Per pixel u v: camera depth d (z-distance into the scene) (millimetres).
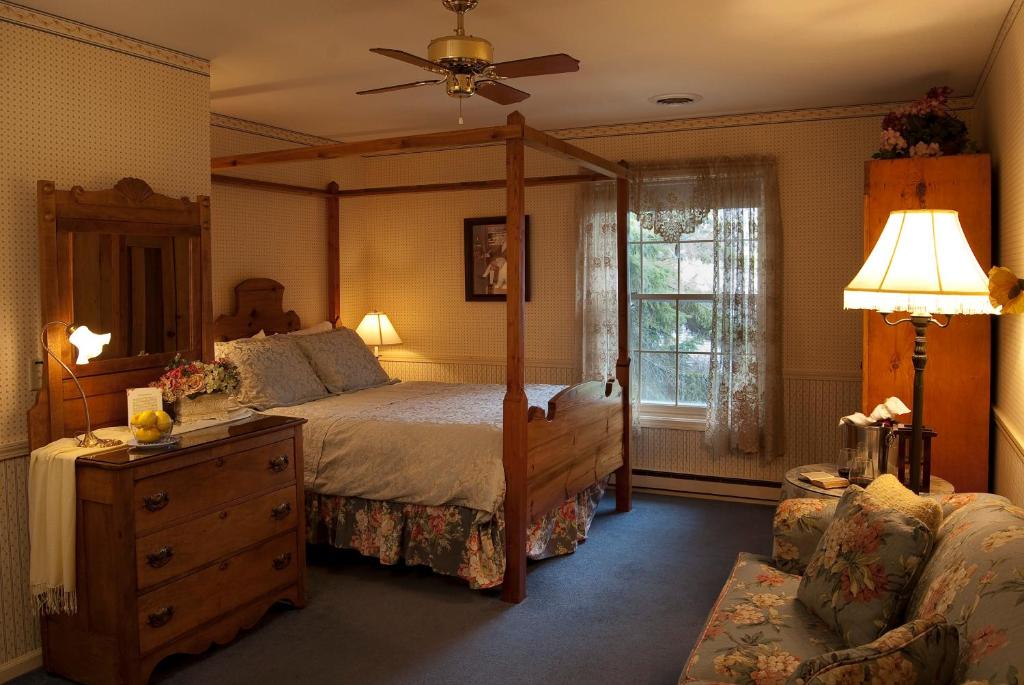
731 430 5602
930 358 4000
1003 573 1731
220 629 3346
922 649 1614
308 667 3242
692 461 5852
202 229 3846
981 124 4629
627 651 3373
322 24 3504
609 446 5121
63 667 3139
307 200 6148
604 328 5906
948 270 2836
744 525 5141
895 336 4051
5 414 3207
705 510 5500
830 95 4969
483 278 6359
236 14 3361
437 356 6605
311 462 4301
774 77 4512
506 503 3875
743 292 5488
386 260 6719
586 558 4539
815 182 5367
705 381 5871
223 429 3518
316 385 5129
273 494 3621
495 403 4820
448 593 4020
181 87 3936
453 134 3824
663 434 5922
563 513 4566
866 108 5215
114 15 3357
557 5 3291
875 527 2371
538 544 4281
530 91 4816
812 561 2609
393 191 5941
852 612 2301
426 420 4262
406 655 3346
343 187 6559
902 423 4043
